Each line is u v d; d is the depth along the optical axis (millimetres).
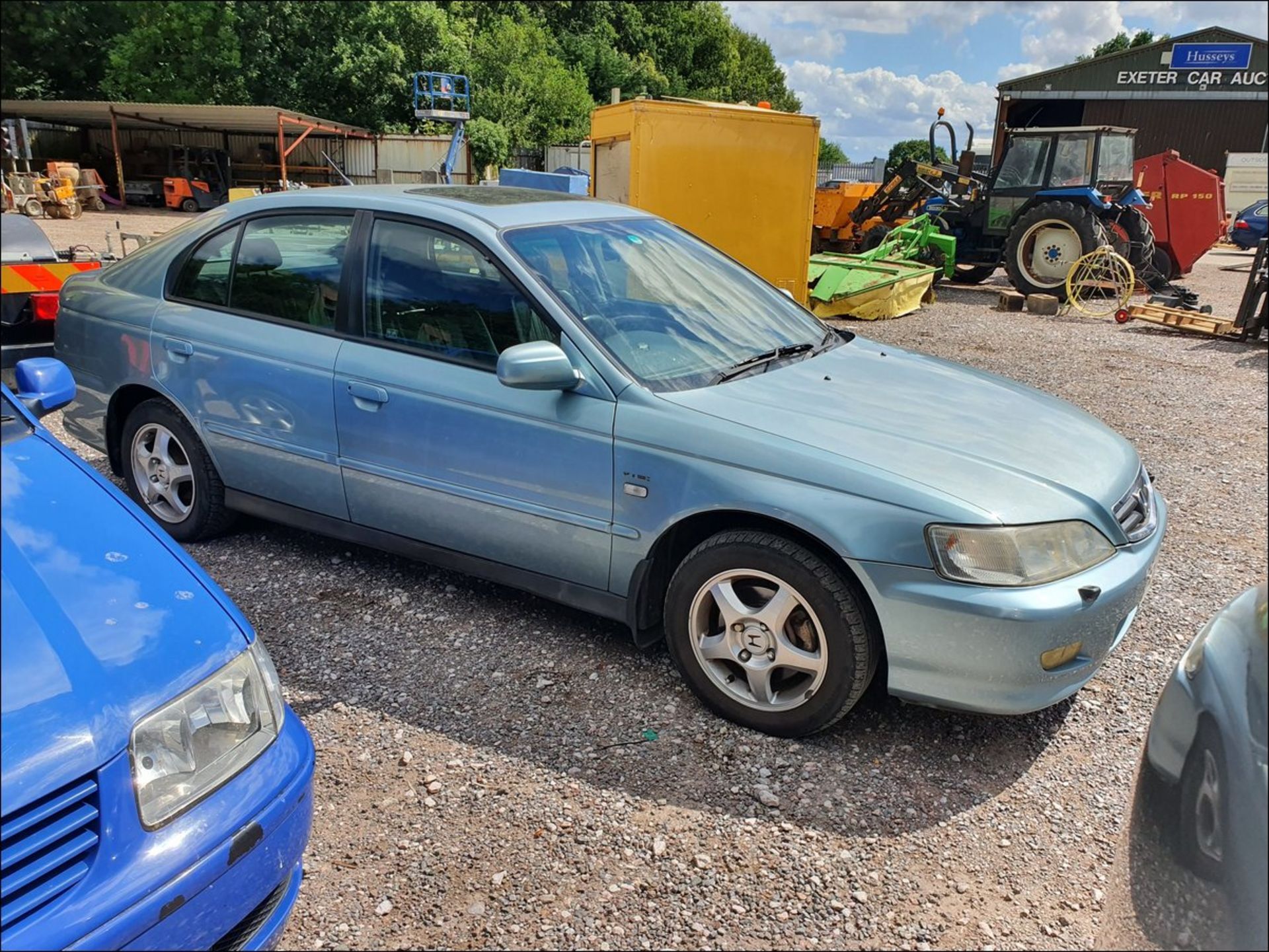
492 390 3189
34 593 1810
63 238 18031
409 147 31734
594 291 3320
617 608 3115
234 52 28484
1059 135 13789
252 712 1912
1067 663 2631
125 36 25891
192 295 4000
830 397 3119
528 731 2916
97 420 4305
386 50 31297
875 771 2760
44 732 1571
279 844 1863
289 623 3551
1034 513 2594
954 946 2154
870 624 2701
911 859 2418
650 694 3129
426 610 3672
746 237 9367
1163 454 6152
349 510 3645
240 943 1832
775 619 2797
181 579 2043
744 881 2330
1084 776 2766
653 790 2650
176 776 1716
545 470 3105
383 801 2594
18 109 26047
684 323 3426
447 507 3357
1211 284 16297
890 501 2598
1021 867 2402
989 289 15477
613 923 2197
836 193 17328
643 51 51219
